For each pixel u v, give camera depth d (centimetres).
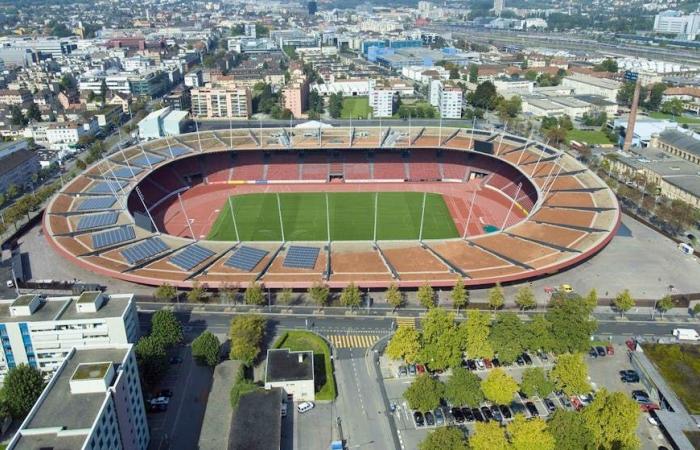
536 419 11144
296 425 12706
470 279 17438
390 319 16850
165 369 13950
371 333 16162
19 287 18588
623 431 11181
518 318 15400
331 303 17612
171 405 13388
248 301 17100
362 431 12544
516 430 11112
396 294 16850
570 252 18762
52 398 10231
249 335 14500
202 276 17938
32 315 13700
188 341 15762
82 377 10331
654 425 12712
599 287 18712
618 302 16725
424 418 12850
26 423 9619
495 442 10731
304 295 18175
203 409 13238
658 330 16325
